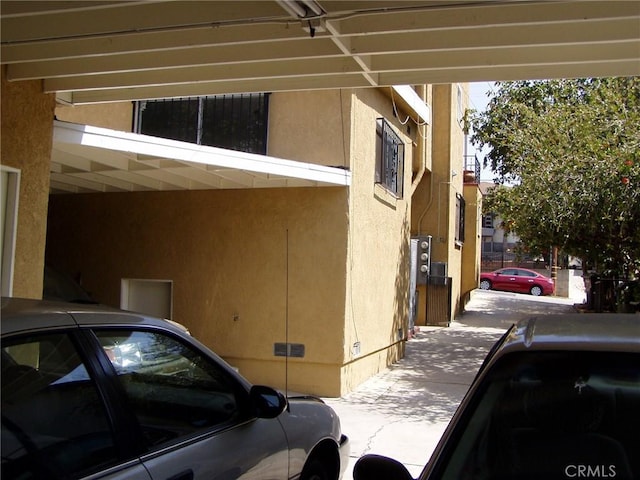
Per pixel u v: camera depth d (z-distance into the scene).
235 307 9.72
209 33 5.29
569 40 5.07
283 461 3.93
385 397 9.30
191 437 3.29
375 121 10.73
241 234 9.77
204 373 3.62
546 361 2.67
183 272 10.05
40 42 5.35
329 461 4.70
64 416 2.68
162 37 5.36
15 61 5.67
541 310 23.33
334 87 6.43
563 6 4.68
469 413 2.66
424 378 10.75
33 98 6.22
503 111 17.00
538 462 2.47
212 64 5.79
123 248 10.42
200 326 9.88
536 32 5.12
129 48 5.45
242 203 9.78
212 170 8.28
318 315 9.32
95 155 7.43
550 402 2.57
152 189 9.90
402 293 12.74
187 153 7.28
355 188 9.66
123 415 2.92
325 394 9.26
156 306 10.44
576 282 37.38
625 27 4.97
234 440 3.53
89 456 2.71
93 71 5.93
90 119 10.51
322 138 9.69
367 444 7.10
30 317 2.72
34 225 6.17
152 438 3.06
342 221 9.32
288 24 5.05
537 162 12.26
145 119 10.88
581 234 12.41
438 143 17.91
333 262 9.31
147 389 3.16
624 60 5.47
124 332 3.16
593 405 2.53
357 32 4.99
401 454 6.77
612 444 2.44
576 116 12.07
